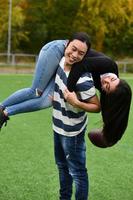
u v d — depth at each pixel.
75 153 4.37
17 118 11.24
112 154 8.03
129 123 11.29
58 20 33.06
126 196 5.84
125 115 4.00
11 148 8.19
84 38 4.01
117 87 3.95
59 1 32.72
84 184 4.47
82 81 4.07
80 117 4.27
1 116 4.17
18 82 19.86
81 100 4.15
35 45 33.16
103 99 4.06
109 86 3.97
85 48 4.02
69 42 4.09
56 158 4.70
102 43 32.94
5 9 30.30
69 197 4.84
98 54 4.16
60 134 4.38
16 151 7.98
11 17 29.92
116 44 34.47
